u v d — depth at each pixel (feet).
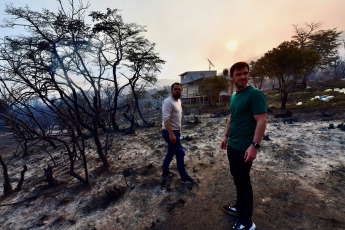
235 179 5.74
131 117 30.09
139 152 16.61
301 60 35.65
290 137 16.25
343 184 7.79
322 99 43.47
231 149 5.61
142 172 11.30
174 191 8.60
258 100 4.77
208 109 58.44
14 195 10.24
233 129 5.55
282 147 13.69
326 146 12.93
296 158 11.43
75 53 12.60
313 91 60.13
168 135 8.98
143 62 32.35
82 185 10.23
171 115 8.71
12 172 16.34
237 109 5.36
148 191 8.81
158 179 9.94
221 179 9.50
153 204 7.76
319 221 5.76
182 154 8.97
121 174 11.34
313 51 37.37
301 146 13.48
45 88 8.53
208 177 9.89
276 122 24.57
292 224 5.77
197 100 103.65
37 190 10.34
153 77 35.86
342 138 14.11
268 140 15.87
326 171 9.23
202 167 11.45
